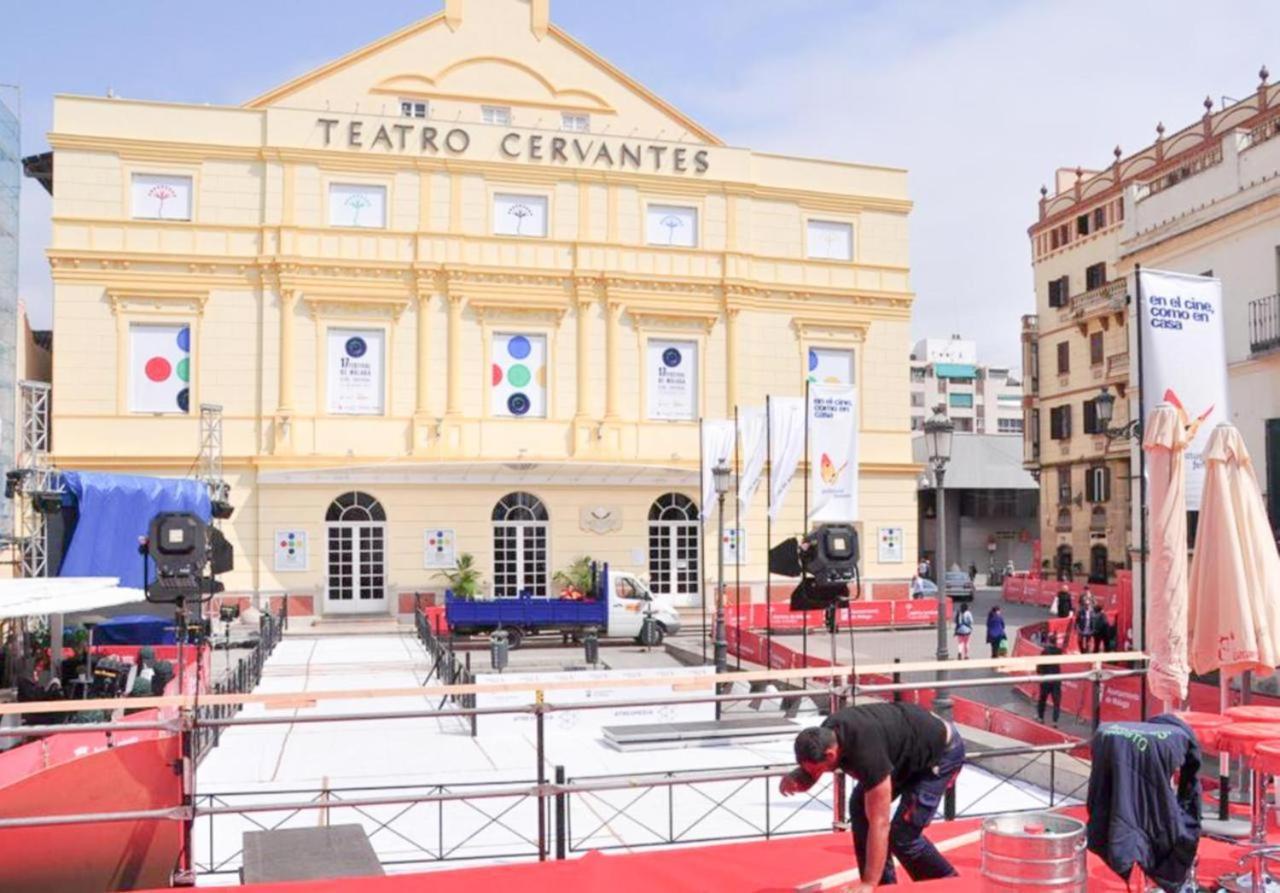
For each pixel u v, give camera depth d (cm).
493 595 3216
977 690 2272
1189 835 626
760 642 2533
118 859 835
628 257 3344
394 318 3177
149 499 2100
